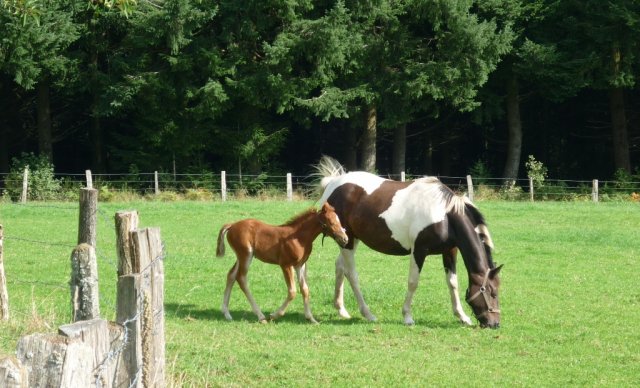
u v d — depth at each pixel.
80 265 7.84
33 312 9.84
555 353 10.70
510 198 35.41
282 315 12.28
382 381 9.11
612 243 21.58
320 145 45.88
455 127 45.94
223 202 30.41
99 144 38.91
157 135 36.00
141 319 5.46
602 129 46.38
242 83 34.62
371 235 12.44
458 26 35.69
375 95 36.38
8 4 12.55
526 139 47.53
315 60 35.34
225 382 8.74
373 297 14.29
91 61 36.16
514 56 39.38
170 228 23.09
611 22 37.50
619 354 10.68
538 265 18.11
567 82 38.22
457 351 10.68
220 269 16.70
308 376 9.18
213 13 34.00
